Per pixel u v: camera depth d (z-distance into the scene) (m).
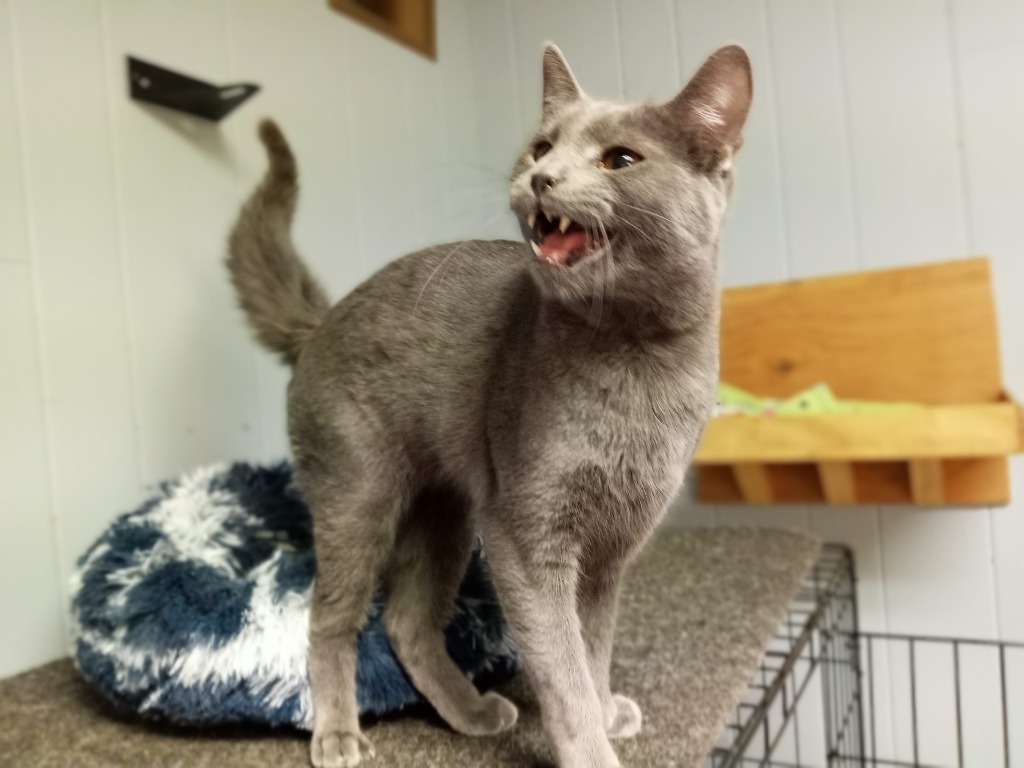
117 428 1.20
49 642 1.11
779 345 1.72
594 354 0.74
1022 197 1.54
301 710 0.86
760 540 1.58
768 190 1.75
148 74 1.23
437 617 0.94
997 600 1.58
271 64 1.47
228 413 1.37
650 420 0.75
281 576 0.94
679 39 1.80
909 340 1.61
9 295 1.07
